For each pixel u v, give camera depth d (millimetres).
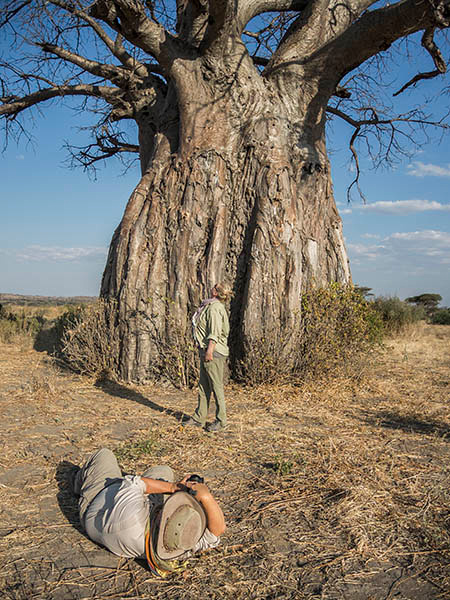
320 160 10055
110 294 9062
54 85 11203
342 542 3330
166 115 10125
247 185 9070
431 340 15617
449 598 2734
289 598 2729
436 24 7555
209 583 2861
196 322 5910
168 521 2736
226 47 9141
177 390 8234
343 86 12133
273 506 3842
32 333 14430
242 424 6082
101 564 3049
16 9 9328
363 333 8922
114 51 10555
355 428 5980
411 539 3367
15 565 3006
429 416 6645
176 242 8828
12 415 6402
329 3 9945
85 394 7691
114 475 3598
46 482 4273
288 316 8398
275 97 9781
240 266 8844
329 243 9938
